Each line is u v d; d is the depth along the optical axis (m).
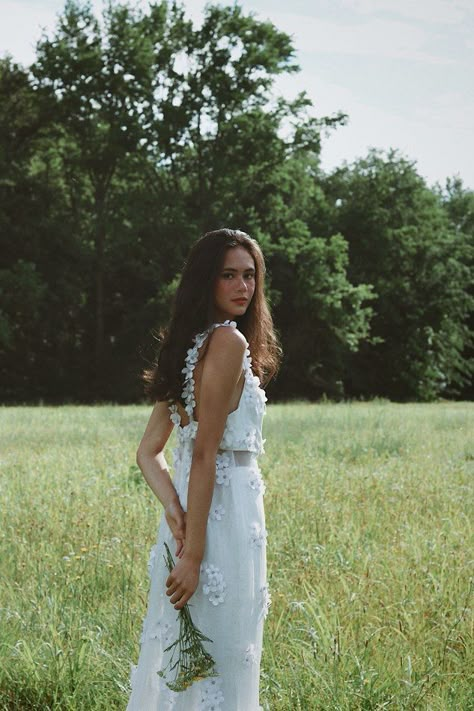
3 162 37.06
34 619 4.36
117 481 8.42
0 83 39.53
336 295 39.94
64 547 5.95
